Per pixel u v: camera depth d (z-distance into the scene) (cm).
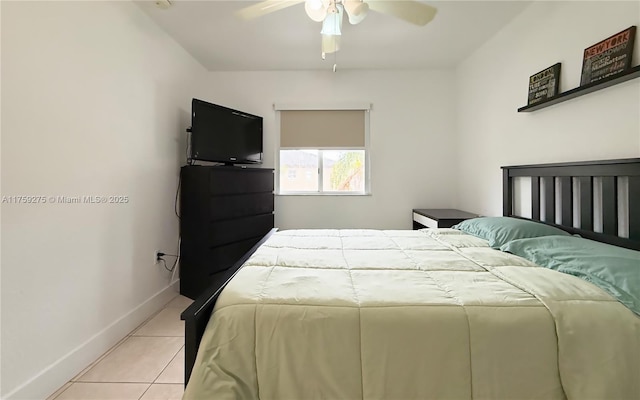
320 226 355
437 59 317
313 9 160
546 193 193
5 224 128
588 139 167
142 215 225
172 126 268
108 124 189
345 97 348
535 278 111
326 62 323
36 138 141
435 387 87
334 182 360
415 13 171
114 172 195
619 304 94
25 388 135
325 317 93
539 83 202
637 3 139
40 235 143
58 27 152
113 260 193
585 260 117
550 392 87
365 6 158
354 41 273
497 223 183
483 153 283
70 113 160
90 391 147
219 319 94
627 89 145
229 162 304
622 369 85
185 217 273
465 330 90
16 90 132
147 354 179
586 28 167
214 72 346
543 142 203
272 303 97
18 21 133
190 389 84
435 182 349
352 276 122
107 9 187
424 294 102
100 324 180
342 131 352
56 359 150
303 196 356
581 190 164
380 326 91
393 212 353
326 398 89
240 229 288
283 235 207
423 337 89
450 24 242
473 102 301
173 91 270
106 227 187
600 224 157
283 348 91
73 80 162
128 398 142
